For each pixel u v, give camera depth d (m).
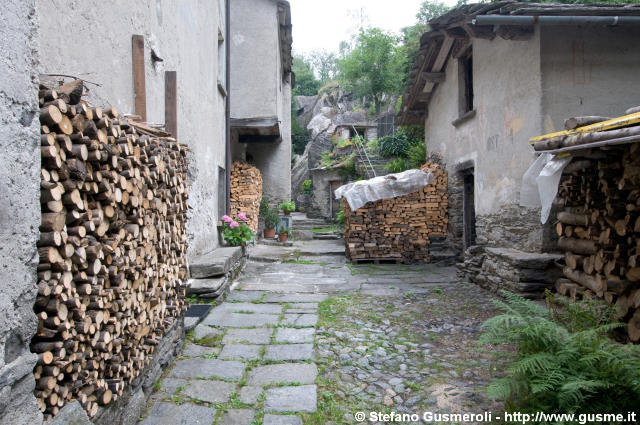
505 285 5.45
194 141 5.85
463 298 5.64
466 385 3.01
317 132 25.86
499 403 2.73
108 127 2.01
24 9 1.43
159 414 2.58
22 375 1.40
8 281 1.34
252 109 9.65
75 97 1.77
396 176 8.89
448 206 9.02
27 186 1.44
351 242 8.90
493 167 6.60
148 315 2.73
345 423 2.54
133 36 3.65
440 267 8.40
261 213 11.83
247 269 7.84
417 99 10.12
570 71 5.26
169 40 4.76
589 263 3.84
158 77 4.40
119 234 2.21
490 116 6.67
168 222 3.21
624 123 2.85
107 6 3.16
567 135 3.51
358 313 4.89
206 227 6.52
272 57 9.70
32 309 1.48
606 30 5.29
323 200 19.09
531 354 2.70
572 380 2.29
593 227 3.80
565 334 2.64
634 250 3.30
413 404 2.77
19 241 1.40
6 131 1.33
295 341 3.89
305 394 2.87
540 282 5.05
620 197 3.43
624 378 2.27
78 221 1.82
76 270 1.81
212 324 4.34
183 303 3.65
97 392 2.02
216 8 7.56
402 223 8.99
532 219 5.50
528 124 5.53
